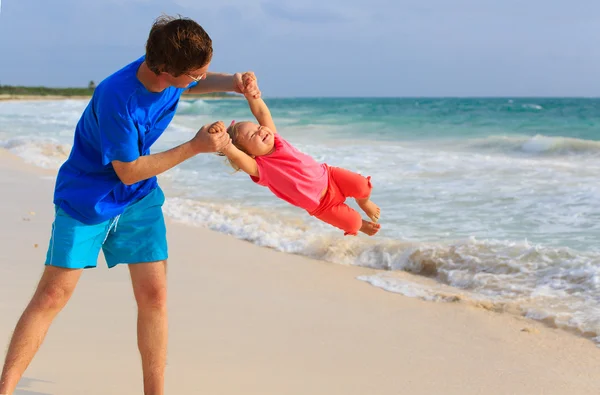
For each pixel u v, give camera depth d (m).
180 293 5.25
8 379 2.70
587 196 8.51
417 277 6.02
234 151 3.65
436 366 3.92
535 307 5.01
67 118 26.89
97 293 4.91
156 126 2.89
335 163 11.97
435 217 7.82
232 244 7.09
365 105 51.00
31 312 2.81
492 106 39.84
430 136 17.80
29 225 7.26
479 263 5.96
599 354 4.19
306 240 7.00
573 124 20.89
